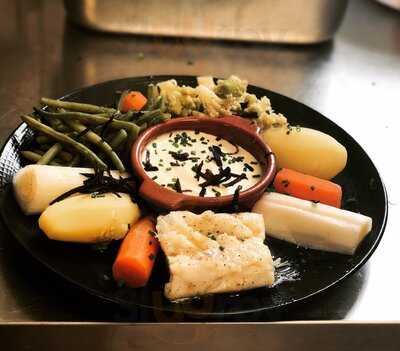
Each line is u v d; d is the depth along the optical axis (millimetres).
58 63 1750
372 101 1759
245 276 1024
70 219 1070
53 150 1231
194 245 1054
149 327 992
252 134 1316
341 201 1287
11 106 1561
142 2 1814
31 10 1985
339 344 1068
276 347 1039
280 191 1271
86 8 1822
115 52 1821
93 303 1034
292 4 1836
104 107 1356
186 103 1401
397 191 1416
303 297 1042
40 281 1063
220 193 1202
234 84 1448
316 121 1479
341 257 1146
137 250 1041
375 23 2145
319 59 1910
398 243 1252
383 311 1090
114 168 1243
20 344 1017
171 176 1224
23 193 1119
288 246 1170
